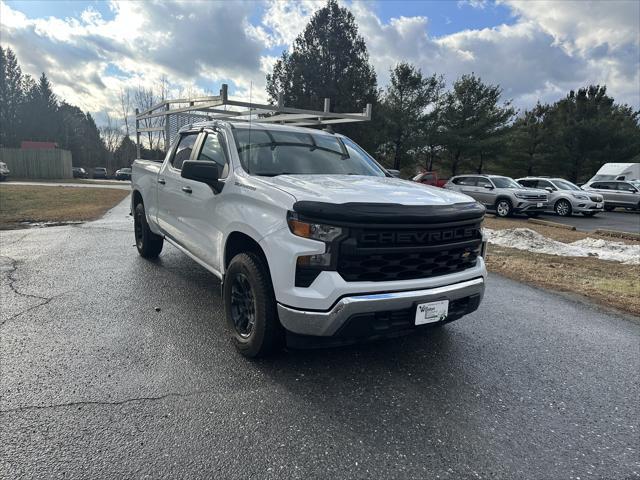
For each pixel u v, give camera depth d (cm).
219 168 398
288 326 287
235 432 244
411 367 332
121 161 7212
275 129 445
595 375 332
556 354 367
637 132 3894
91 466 212
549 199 1845
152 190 571
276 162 394
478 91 3597
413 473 217
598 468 227
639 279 637
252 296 324
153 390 284
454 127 3606
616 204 2125
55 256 651
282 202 293
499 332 413
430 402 284
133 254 673
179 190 473
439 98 3550
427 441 243
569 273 673
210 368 316
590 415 277
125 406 264
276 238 290
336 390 294
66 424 244
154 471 210
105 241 778
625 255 844
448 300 305
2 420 246
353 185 332
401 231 284
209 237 397
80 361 320
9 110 7262
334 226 272
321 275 274
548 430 259
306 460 223
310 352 349
